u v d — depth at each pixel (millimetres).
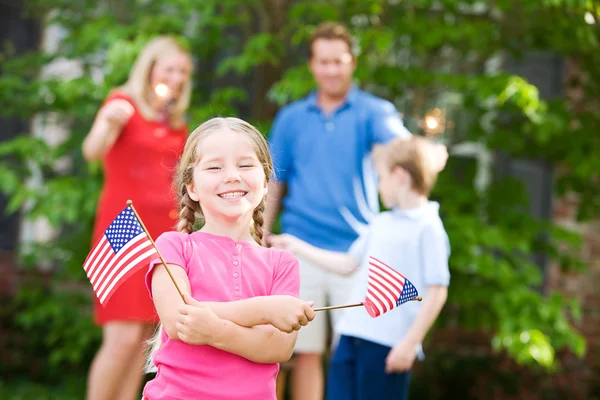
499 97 7465
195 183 3328
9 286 10109
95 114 8352
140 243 3193
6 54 10383
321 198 6086
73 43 9039
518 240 7891
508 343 7363
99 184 8070
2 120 10516
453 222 7707
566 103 8703
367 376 5102
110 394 6016
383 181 5234
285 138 6273
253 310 3076
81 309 9297
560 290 9680
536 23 8125
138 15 9070
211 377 3107
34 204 8734
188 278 3227
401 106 8836
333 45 6059
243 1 8406
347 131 6125
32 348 9375
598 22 7762
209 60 9195
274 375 3219
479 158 10016
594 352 9422
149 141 6070
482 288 7789
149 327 6184
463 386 9055
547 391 8984
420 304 5090
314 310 3137
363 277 5250
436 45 8375
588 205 8703
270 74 8836
